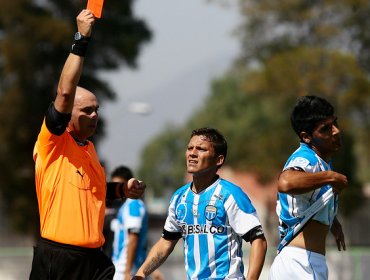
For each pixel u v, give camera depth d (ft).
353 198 361.92
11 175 315.17
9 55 300.61
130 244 86.33
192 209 54.75
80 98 50.57
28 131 314.35
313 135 54.24
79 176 49.21
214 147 54.75
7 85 313.32
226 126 548.31
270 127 387.34
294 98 326.24
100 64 320.91
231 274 53.93
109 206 88.69
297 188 49.98
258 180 384.06
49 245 48.67
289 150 361.30
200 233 54.44
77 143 50.49
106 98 320.91
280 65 316.81
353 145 364.17
